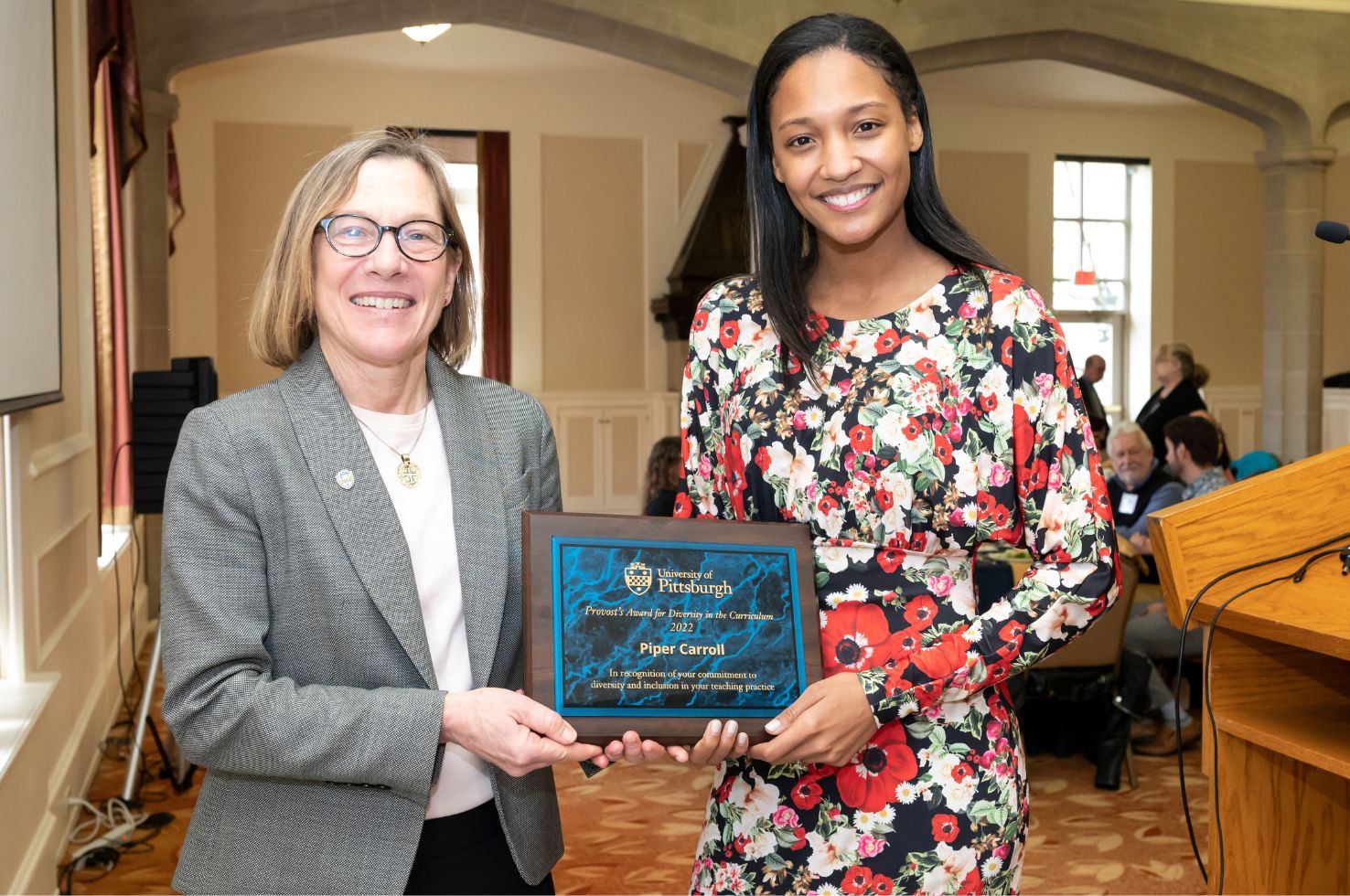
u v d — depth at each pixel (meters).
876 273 1.61
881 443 1.55
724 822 1.63
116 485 6.03
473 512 1.52
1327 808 1.82
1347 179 11.45
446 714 1.37
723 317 1.69
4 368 2.80
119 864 3.58
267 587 1.42
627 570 1.48
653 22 7.38
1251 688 1.77
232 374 9.45
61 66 4.04
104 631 4.94
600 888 3.43
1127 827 3.95
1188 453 5.39
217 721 1.34
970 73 9.82
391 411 1.55
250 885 1.41
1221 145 11.71
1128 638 4.48
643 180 10.52
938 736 1.54
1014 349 1.54
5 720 2.89
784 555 1.55
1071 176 11.60
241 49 6.97
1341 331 11.73
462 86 10.00
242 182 9.45
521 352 10.33
